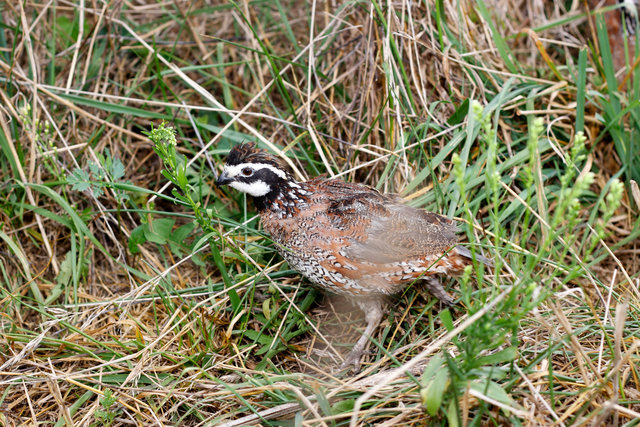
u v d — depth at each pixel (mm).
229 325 4910
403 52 5781
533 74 6348
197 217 4582
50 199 5773
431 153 5539
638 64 5609
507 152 5754
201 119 6180
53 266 5586
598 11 5707
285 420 4133
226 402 4340
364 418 3982
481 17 6094
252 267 5227
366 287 4719
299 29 6879
